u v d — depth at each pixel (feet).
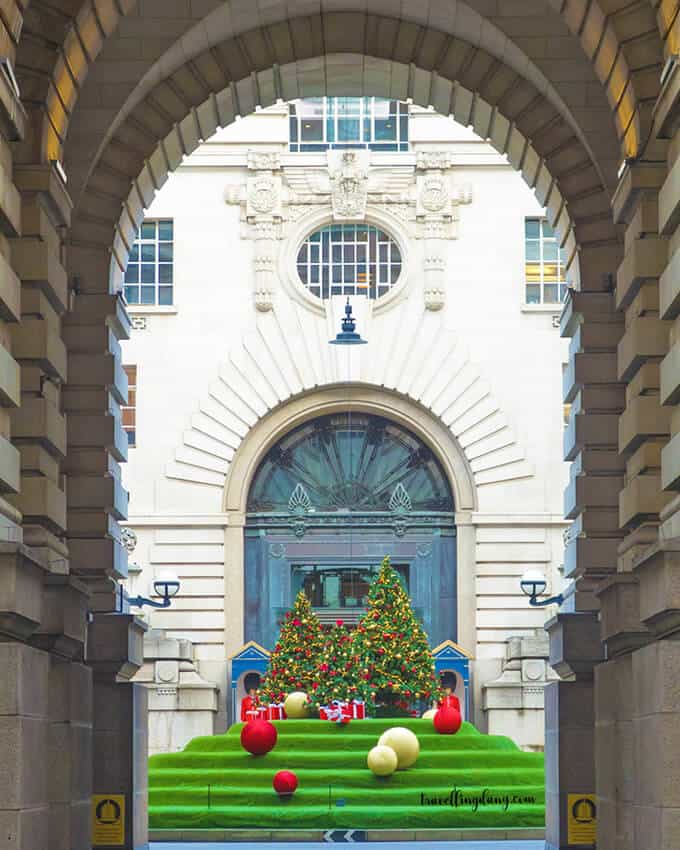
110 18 66.80
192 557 157.69
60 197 64.34
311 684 127.13
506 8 79.77
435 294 159.94
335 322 159.12
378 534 159.63
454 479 159.02
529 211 161.58
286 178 161.89
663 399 56.85
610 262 80.79
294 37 82.79
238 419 158.92
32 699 52.54
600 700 69.56
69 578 60.13
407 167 161.79
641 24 63.31
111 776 79.30
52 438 62.90
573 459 82.17
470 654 156.25
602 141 80.48
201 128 85.30
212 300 160.76
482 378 159.33
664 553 51.08
